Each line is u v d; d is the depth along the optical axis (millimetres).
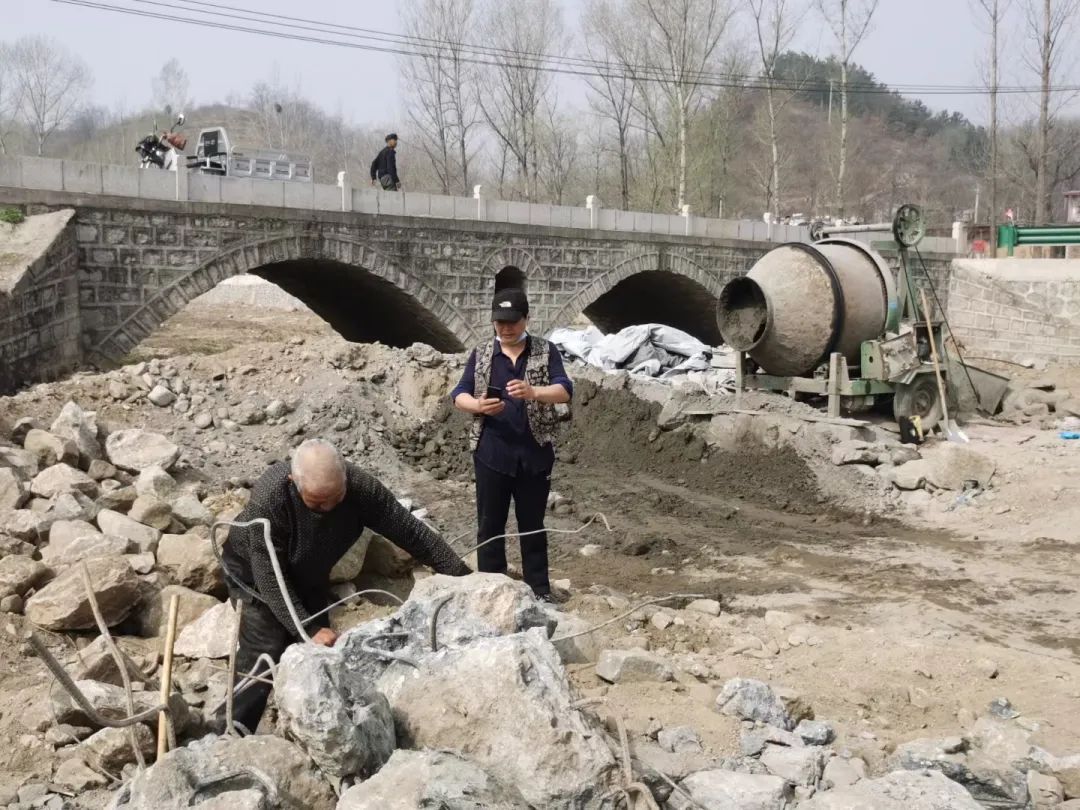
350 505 4508
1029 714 5391
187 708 4281
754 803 3738
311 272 24344
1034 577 8219
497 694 3682
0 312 13477
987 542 9383
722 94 49562
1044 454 12258
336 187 21375
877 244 13883
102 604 5594
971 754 4738
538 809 3424
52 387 10031
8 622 5559
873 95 121125
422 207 23016
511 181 57156
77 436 8148
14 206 16578
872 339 13195
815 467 11195
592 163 58688
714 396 12523
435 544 4781
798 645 6422
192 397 10648
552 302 25906
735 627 6797
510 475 6309
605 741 3611
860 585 7988
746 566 8508
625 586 7824
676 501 10609
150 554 6305
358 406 11281
